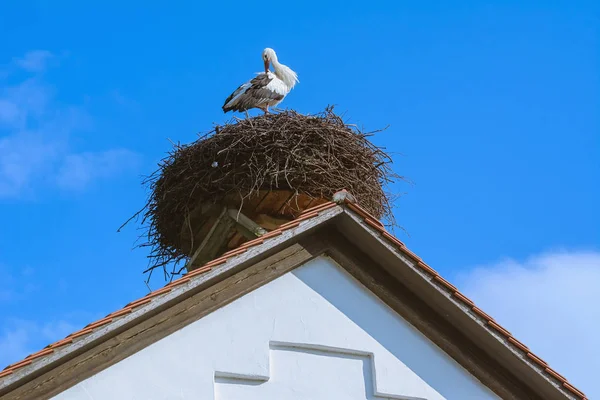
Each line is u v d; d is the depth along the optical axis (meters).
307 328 10.16
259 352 9.88
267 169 14.73
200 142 15.63
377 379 10.16
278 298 10.23
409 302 10.62
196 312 9.86
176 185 15.66
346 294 10.46
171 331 9.70
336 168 15.17
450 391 10.37
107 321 9.38
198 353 9.67
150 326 9.66
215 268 9.92
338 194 10.60
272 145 14.97
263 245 10.19
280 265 10.38
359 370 10.22
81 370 9.30
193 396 9.47
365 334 10.32
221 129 15.45
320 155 15.11
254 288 10.18
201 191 15.32
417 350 10.43
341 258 10.61
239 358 9.78
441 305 10.54
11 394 9.05
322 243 10.61
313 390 9.95
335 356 10.20
